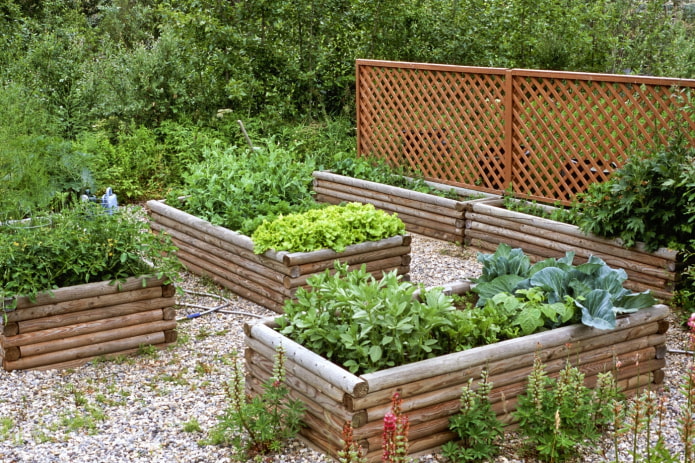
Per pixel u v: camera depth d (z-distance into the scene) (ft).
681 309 18.98
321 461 12.52
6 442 13.21
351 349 13.23
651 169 19.29
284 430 12.97
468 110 27.17
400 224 20.59
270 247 19.19
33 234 16.53
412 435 12.42
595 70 40.63
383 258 20.21
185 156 32.99
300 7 36.52
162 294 17.15
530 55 40.16
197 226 22.06
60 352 16.19
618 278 15.10
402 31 38.70
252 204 22.49
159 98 35.29
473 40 38.58
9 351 15.72
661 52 42.32
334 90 39.50
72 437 13.39
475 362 12.82
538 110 25.26
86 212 17.47
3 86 31.91
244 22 36.50
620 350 14.40
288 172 23.93
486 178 26.78
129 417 14.12
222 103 36.78
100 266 16.58
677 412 14.02
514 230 23.17
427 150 28.91
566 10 40.27
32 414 14.25
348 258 19.51
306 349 12.99
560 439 12.03
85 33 48.60
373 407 12.03
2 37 40.45
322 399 12.49
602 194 20.30
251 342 14.14
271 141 26.16
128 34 55.88
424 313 12.96
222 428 12.87
